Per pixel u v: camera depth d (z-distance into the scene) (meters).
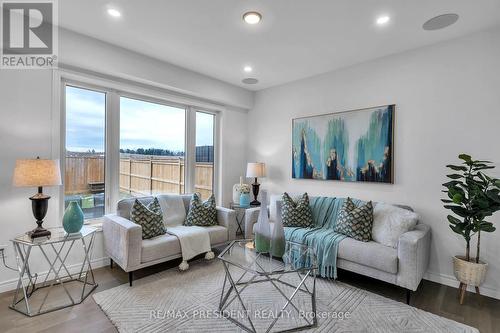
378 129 3.27
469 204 2.37
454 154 2.77
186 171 4.21
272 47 3.04
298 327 2.02
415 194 3.01
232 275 2.89
